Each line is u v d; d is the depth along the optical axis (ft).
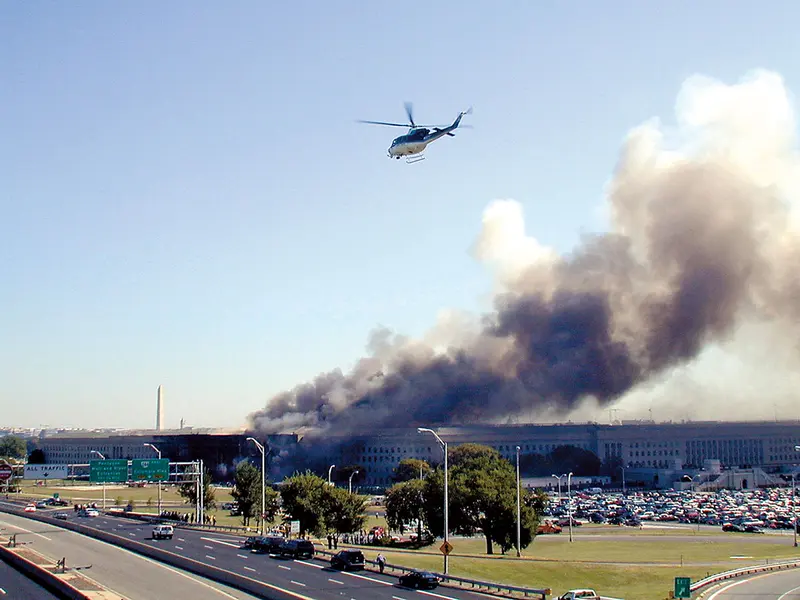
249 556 272.72
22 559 253.03
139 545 289.94
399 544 391.04
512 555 354.13
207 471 540.93
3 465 364.99
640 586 255.91
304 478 374.43
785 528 502.79
